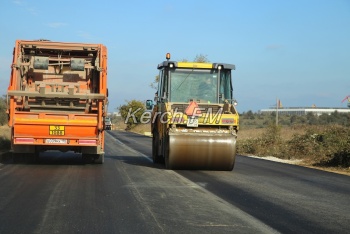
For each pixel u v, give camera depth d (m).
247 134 36.38
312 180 13.02
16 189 10.08
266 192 10.50
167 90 15.44
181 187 10.84
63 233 6.54
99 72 15.14
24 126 13.99
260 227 7.10
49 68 15.30
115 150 24.53
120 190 10.18
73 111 14.73
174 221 7.35
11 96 13.88
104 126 14.98
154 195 9.65
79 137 14.26
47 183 11.02
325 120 60.50
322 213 8.29
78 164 15.68
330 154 18.34
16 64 14.38
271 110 101.44
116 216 7.62
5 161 16.22
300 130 33.12
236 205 8.83
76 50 15.27
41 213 7.75
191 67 15.48
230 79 15.73
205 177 12.91
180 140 13.80
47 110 14.64
